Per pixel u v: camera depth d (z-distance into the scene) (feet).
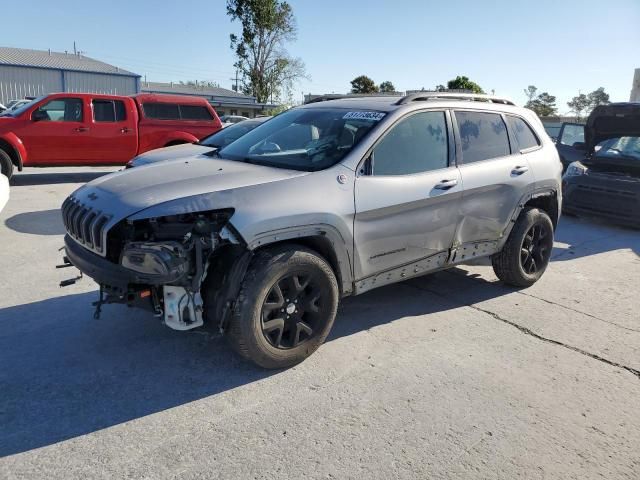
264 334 11.46
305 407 10.78
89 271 10.92
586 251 24.80
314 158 13.17
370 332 14.38
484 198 15.67
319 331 12.41
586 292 18.60
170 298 10.85
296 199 11.57
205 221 10.85
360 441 9.77
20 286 16.70
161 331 13.82
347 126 13.94
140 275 10.41
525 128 17.92
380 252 13.32
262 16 164.86
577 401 11.46
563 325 15.51
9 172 35.73
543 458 9.55
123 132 38.96
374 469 9.05
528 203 18.12
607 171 31.32
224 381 11.62
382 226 13.14
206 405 10.72
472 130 15.88
